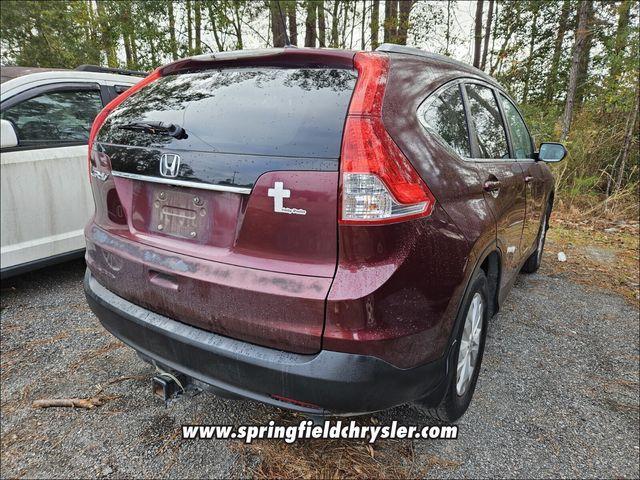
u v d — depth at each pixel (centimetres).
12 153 308
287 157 139
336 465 185
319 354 136
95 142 200
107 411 215
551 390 242
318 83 154
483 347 226
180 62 194
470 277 173
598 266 463
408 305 141
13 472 179
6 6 1030
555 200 723
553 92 1080
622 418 220
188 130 162
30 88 327
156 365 184
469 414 219
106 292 193
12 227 311
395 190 134
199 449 192
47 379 238
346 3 1130
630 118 702
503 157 256
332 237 134
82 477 177
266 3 994
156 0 971
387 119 142
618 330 317
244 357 145
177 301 161
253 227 145
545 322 327
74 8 1032
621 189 719
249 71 172
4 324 296
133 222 183
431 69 187
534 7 1092
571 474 183
